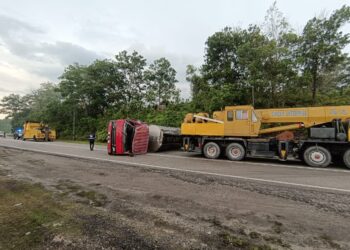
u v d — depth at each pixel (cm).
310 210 392
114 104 3512
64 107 3719
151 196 466
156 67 3356
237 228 318
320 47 1555
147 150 1512
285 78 1562
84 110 3700
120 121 1299
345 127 920
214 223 334
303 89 1716
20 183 575
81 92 3369
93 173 714
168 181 607
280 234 301
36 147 1702
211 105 1852
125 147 1288
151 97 3111
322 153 920
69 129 3712
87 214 365
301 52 1642
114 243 273
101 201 432
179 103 2823
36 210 382
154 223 332
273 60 1557
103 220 341
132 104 3170
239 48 1738
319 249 264
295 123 1049
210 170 788
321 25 1584
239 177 669
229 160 1104
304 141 965
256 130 1088
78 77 3428
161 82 3322
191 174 708
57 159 1038
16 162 939
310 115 1012
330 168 883
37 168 801
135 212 375
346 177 684
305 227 323
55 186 546
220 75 2034
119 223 331
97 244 271
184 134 1248
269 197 466
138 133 1341
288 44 1633
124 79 3553
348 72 2109
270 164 973
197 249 261
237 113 1125
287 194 489
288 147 1005
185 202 429
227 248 264
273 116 1081
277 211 386
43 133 2905
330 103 1733
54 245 268
